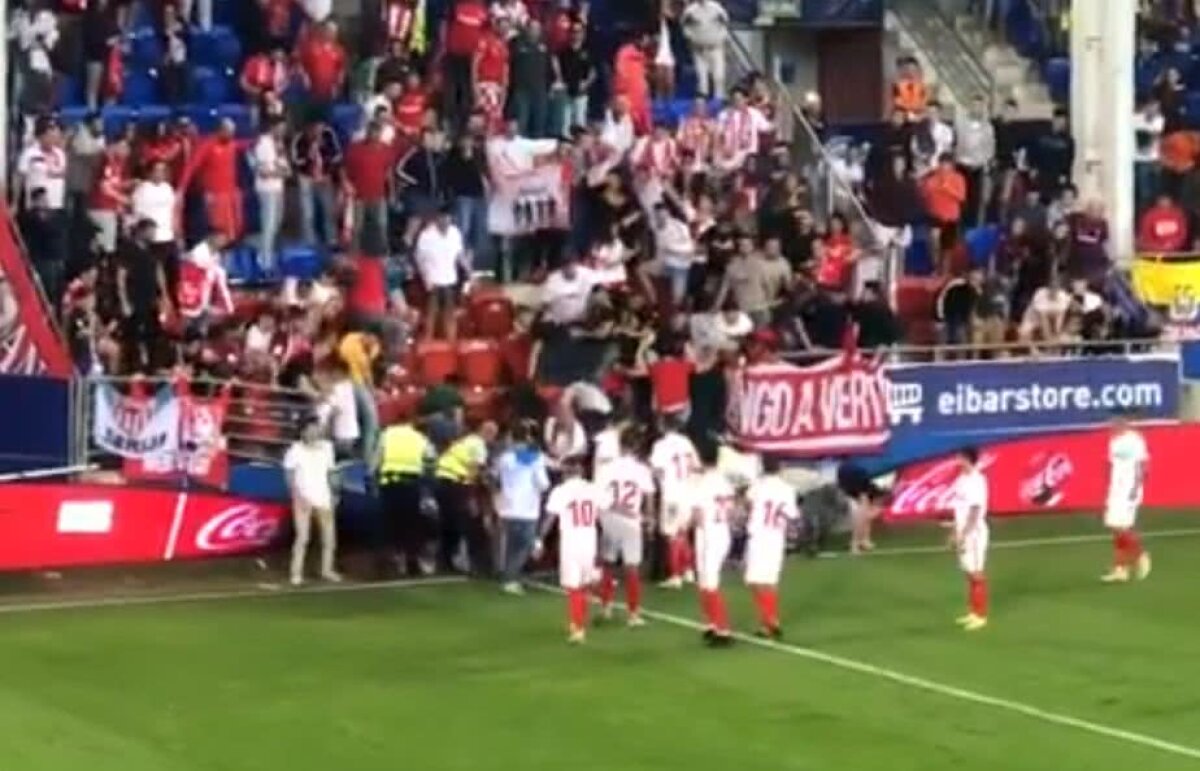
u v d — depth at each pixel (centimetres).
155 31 4822
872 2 5628
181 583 3831
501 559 3791
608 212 4631
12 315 4000
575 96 4872
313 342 4091
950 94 5512
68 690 3038
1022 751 2741
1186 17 5653
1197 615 3547
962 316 4675
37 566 3781
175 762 2680
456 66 4778
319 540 3984
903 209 4962
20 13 4516
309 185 4550
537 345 4272
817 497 4066
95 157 4341
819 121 5306
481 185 4609
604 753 2725
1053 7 5609
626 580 3669
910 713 2925
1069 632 3422
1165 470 4503
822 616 3538
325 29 4684
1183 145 5250
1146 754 2730
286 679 3111
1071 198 4934
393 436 3862
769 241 4522
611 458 3528
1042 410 4453
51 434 3906
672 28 5188
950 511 4347
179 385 3906
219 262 4247
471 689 3058
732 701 2989
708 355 4216
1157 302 4872
